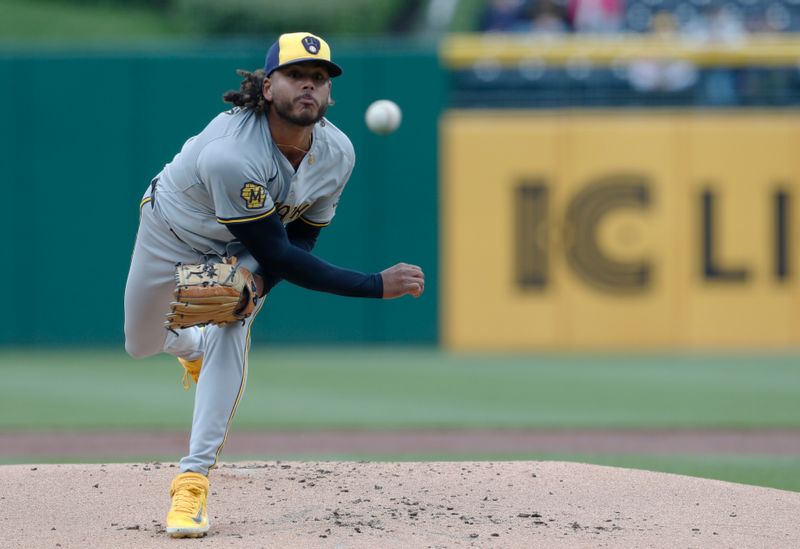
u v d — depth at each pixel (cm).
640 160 4862
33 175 4912
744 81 4844
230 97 1407
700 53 4825
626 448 2866
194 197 1480
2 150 4909
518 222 4881
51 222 4928
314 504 1653
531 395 3788
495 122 4881
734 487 1794
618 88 4875
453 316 4900
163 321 1627
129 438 3030
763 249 4856
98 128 4903
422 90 4862
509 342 4897
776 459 2662
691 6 6494
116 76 4884
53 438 3027
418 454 2755
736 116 4850
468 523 1538
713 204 4859
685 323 4872
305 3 7069
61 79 4891
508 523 1543
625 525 1548
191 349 1691
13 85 4903
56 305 4934
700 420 3312
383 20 7162
